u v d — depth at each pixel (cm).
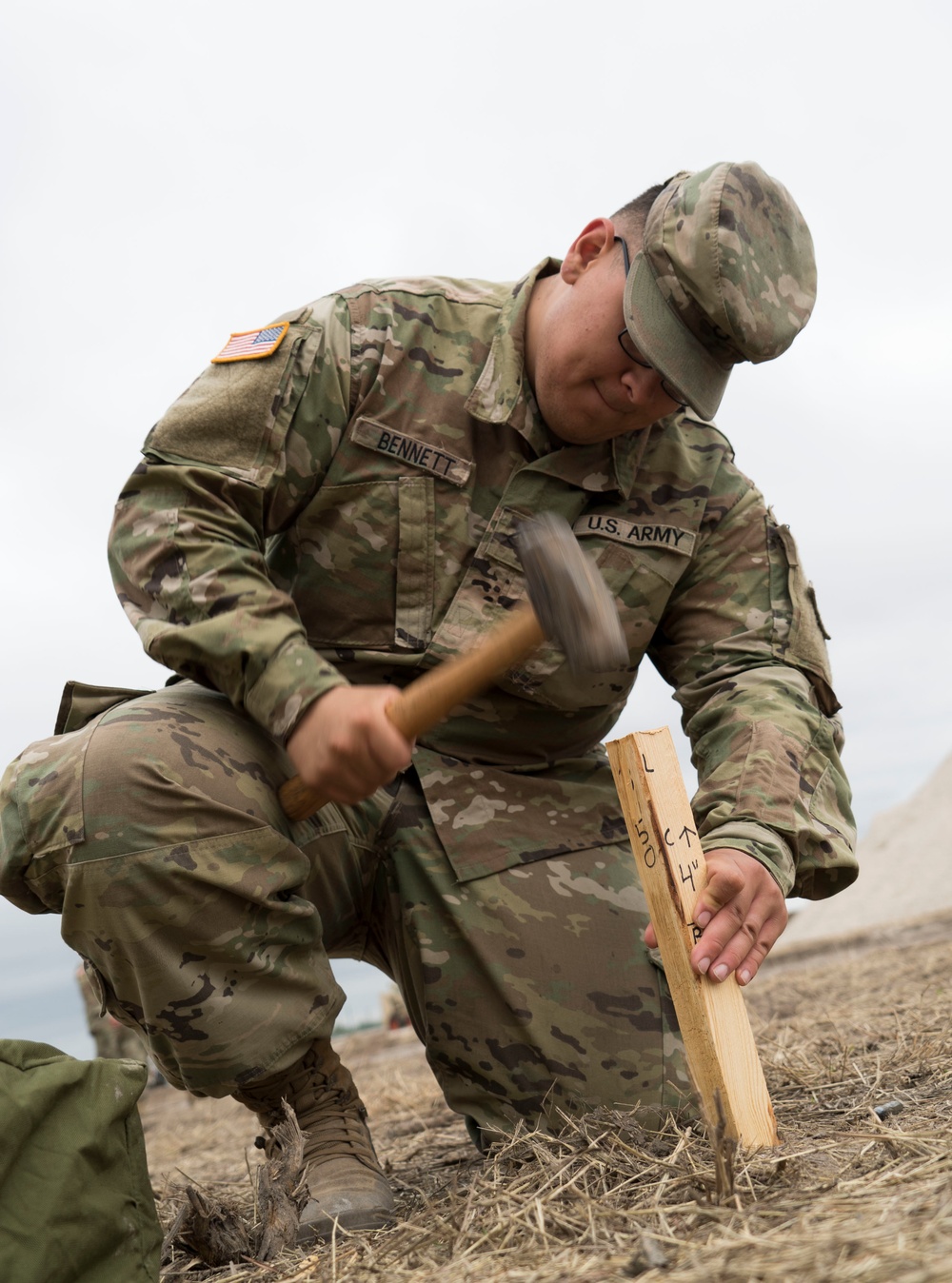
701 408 207
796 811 205
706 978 181
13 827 184
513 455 222
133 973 180
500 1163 198
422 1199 186
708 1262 128
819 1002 430
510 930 219
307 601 225
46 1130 148
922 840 1538
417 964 221
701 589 237
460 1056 218
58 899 186
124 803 178
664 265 201
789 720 216
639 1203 158
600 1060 214
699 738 229
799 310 208
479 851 222
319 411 214
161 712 190
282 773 198
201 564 196
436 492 220
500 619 219
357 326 221
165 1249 186
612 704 240
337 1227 175
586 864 230
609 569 226
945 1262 112
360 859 223
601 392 211
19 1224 142
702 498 235
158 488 204
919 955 547
